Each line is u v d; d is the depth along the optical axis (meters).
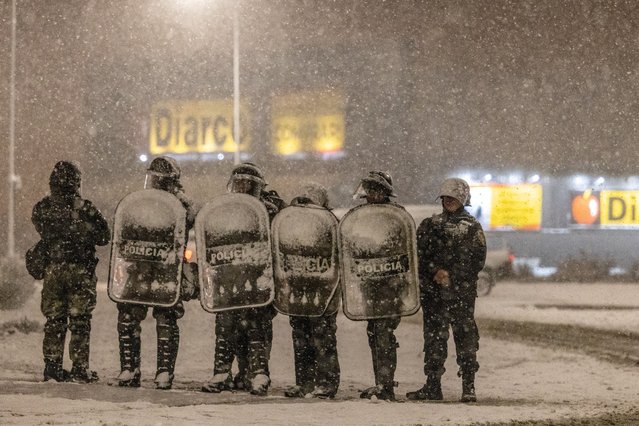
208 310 18.92
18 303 41.00
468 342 19.23
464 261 19.22
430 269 19.45
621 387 22.45
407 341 32.91
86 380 20.56
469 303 19.28
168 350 19.48
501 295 67.44
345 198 119.88
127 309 19.50
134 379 19.38
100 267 83.25
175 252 19.39
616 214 109.31
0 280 40.66
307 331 19.48
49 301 20.42
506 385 22.91
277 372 25.36
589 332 37.59
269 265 19.03
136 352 19.59
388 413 15.91
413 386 22.84
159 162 19.89
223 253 19.02
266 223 19.11
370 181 19.28
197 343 30.08
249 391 19.59
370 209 19.03
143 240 19.39
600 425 15.71
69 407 15.77
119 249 19.39
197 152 125.06
